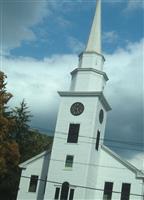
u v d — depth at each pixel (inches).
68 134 2143.2
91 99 2171.5
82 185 2033.7
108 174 2159.2
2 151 2011.6
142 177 2100.1
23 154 2753.4
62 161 2102.6
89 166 2069.4
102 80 2265.0
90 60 2277.3
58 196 2046.0
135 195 2085.4
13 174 2546.8
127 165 2143.2
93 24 2404.0
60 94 2218.3
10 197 2549.2
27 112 2847.0
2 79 2009.1
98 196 2126.0
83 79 2249.0
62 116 2182.6
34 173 2214.6
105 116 2311.8
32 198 2167.8
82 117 2153.1
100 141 2220.7
